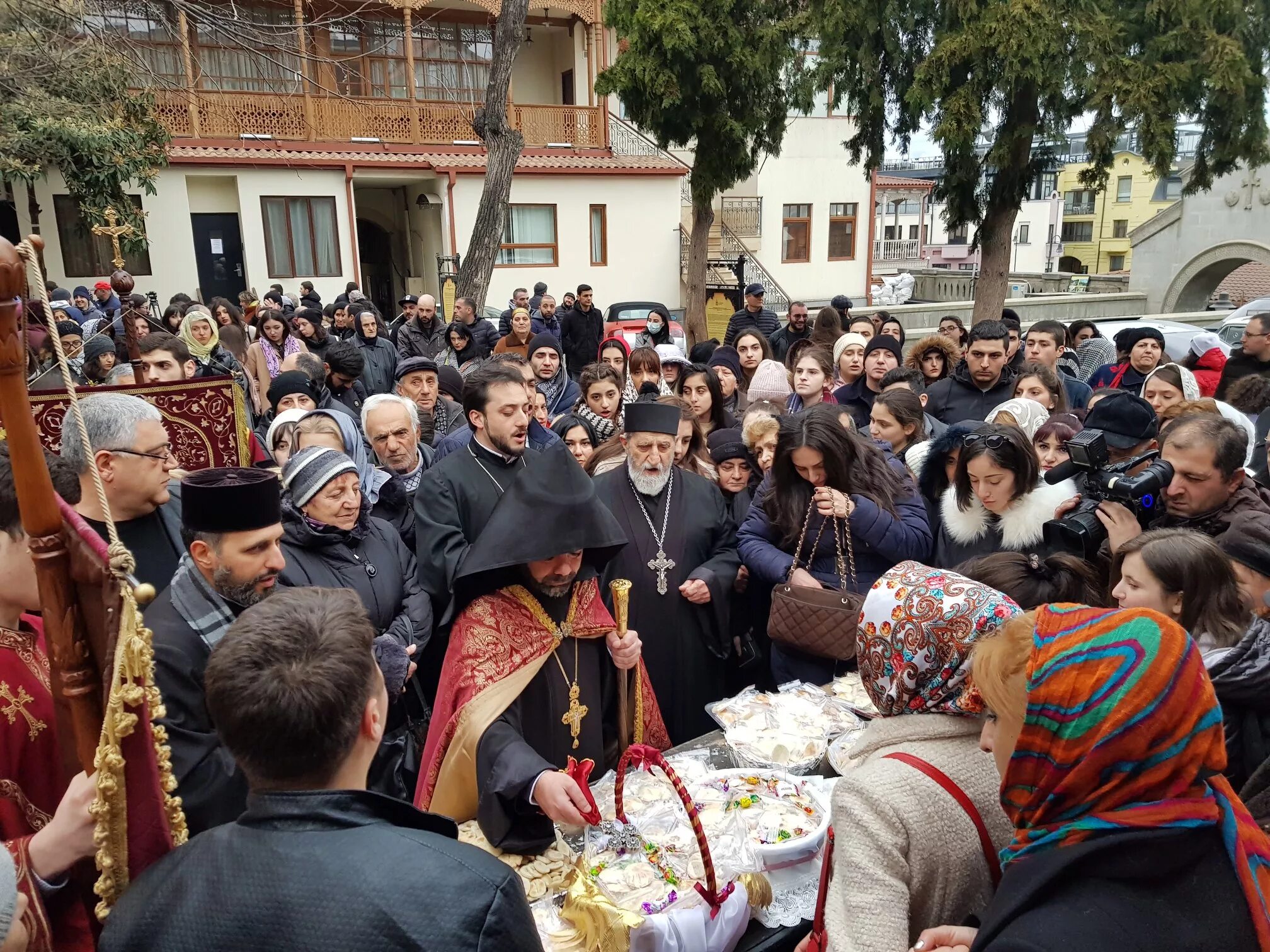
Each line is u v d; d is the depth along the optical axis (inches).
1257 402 173.0
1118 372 232.7
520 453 138.6
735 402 235.3
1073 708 42.8
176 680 73.2
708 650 131.0
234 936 41.4
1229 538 88.8
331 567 113.6
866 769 57.9
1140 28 426.3
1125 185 1683.1
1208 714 42.4
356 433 145.9
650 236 781.9
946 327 325.1
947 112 419.8
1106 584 88.7
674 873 70.1
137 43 302.4
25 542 65.7
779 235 864.9
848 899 54.0
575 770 77.8
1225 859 41.7
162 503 107.3
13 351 39.9
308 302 529.3
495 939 42.1
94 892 52.0
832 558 125.6
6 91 274.7
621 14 524.1
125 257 612.7
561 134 750.5
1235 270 949.8
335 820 44.9
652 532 129.8
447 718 84.0
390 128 689.6
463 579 85.5
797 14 505.0
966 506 116.6
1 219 578.2
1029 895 42.3
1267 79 440.5
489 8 702.5
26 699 65.4
